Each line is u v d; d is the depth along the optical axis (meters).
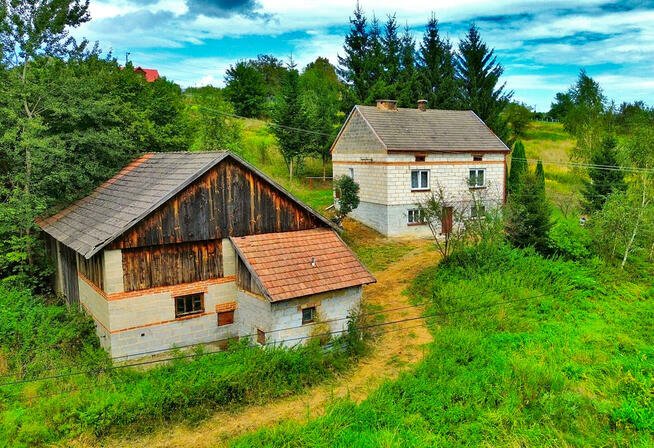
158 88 33.06
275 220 18.58
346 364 16.42
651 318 19.47
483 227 23.92
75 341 16.42
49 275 22.33
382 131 30.34
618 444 12.34
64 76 22.31
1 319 15.82
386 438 12.01
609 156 32.53
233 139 35.81
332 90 62.12
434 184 31.00
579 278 22.47
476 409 13.55
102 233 15.76
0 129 20.66
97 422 12.57
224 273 17.66
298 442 12.17
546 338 17.61
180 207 16.42
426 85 46.16
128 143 23.77
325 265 17.95
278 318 16.33
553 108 76.69
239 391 14.29
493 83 46.22
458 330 17.94
